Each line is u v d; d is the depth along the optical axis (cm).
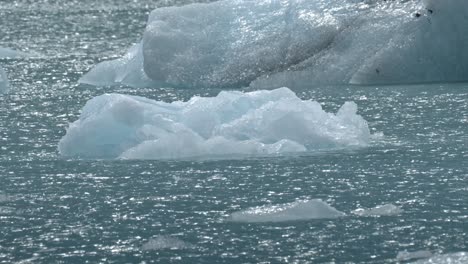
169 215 2394
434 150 2959
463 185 2567
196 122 3061
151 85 4472
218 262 2066
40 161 2966
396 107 3672
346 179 2662
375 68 4228
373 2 4462
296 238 2194
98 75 4678
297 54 4359
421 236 2181
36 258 2114
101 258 2108
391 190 2544
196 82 4409
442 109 3600
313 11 4475
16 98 4156
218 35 4522
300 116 3059
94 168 2855
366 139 3111
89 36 7350
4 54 5716
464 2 4288
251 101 3125
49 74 4947
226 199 2512
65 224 2341
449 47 4256
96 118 3045
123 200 2530
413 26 4284
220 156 2956
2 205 2506
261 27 4503
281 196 2527
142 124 3038
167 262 2073
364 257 2069
